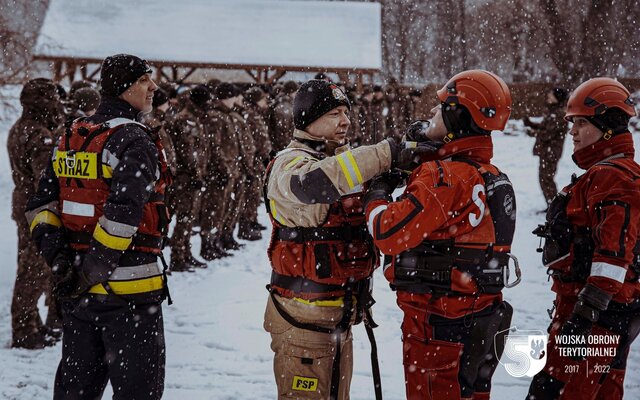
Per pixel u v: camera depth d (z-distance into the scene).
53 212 3.71
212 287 8.23
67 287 3.58
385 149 3.12
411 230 3.00
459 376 3.18
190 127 8.84
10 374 5.37
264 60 25.30
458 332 3.16
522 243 10.34
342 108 3.39
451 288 3.12
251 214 11.34
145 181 3.48
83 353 3.67
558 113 12.52
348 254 3.32
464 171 3.09
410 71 37.81
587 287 3.48
